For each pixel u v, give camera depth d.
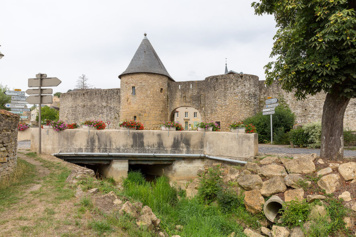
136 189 6.79
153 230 3.79
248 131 7.41
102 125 9.15
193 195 6.89
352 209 4.23
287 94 19.42
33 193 4.45
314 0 4.64
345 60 4.63
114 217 3.57
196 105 22.48
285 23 6.35
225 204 5.83
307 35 5.33
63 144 8.97
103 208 3.88
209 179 6.65
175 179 8.62
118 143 8.77
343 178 4.83
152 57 22.16
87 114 28.67
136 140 8.77
